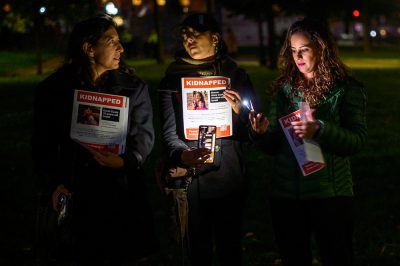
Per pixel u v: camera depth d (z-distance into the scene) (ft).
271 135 13.52
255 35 219.61
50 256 13.66
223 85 14.21
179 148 14.11
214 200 14.56
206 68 14.33
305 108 12.40
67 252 13.58
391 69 100.27
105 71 13.43
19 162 34.63
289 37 13.24
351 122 12.92
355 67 105.60
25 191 28.30
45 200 13.30
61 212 13.11
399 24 246.27
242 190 14.71
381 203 25.43
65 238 13.42
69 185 13.33
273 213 13.56
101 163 13.00
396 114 50.42
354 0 131.95
